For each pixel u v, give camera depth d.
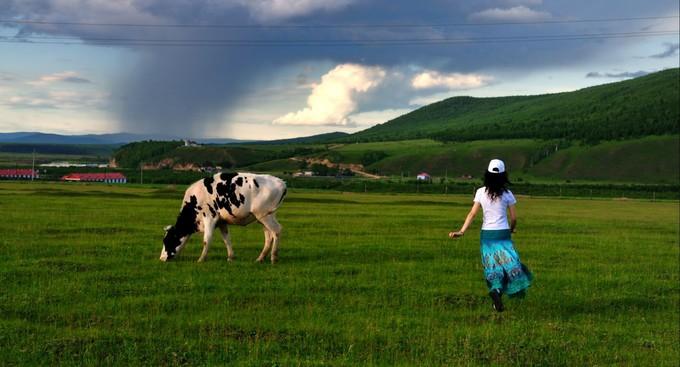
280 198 17.69
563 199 98.19
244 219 17.70
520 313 12.80
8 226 24.27
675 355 10.66
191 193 17.62
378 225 31.08
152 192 66.38
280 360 9.16
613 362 10.13
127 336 9.91
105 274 14.76
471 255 20.45
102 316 11.12
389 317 11.91
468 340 10.53
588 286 15.92
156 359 9.09
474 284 15.30
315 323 11.17
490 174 12.12
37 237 21.42
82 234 22.67
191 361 9.09
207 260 17.64
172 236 17.50
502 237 12.09
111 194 57.19
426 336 10.77
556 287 15.66
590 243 25.88
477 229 31.28
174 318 11.13
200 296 12.75
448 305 13.22
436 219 36.69
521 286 11.97
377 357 9.71
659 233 33.22
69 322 10.79
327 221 32.22
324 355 9.62
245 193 17.41
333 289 14.09
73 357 9.08
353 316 11.87
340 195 84.88
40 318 10.98
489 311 12.83
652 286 16.39
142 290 13.26
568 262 19.97
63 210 34.00
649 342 11.30
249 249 20.05
